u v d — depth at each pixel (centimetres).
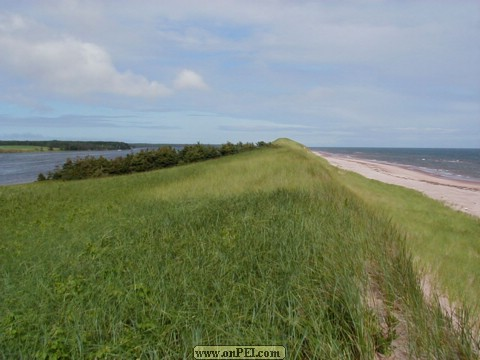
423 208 1725
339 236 615
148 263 549
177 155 3750
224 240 625
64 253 661
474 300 552
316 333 344
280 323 370
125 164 3353
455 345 360
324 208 850
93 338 370
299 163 2152
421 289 490
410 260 582
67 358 342
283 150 3484
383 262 523
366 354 329
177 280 477
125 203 1261
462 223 1407
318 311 381
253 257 537
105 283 486
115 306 421
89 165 3247
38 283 513
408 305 419
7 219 1149
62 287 478
